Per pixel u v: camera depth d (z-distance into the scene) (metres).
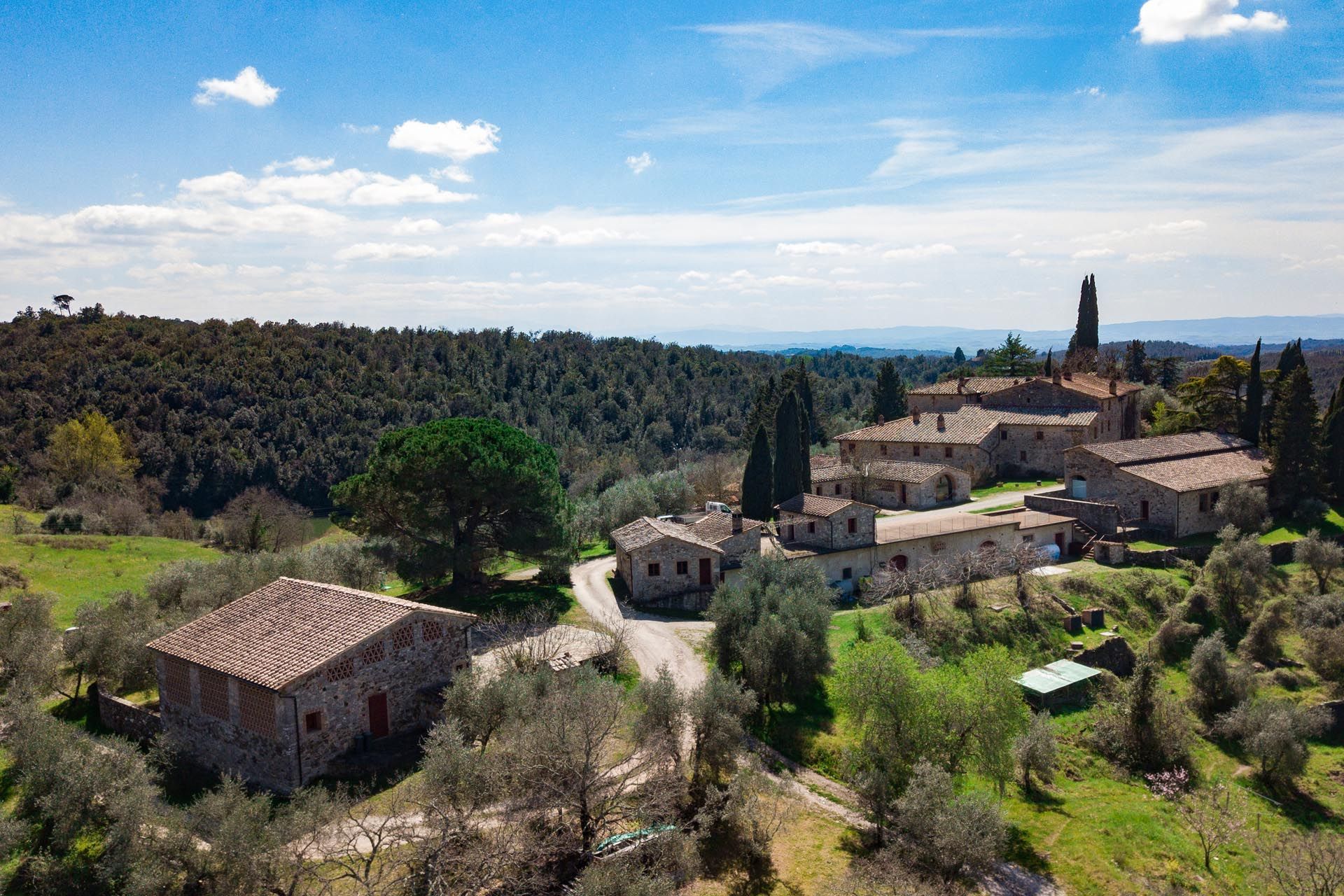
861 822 30.30
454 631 35.56
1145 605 51.94
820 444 116.00
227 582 46.00
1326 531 61.47
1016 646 45.97
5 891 24.08
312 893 23.02
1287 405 65.00
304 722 29.92
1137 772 37.50
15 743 29.67
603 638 43.12
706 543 52.91
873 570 55.91
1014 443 83.75
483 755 27.78
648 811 26.48
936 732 31.27
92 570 59.97
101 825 25.42
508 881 23.67
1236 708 41.34
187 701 33.31
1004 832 27.31
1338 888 27.56
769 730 36.53
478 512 52.00
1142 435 90.56
